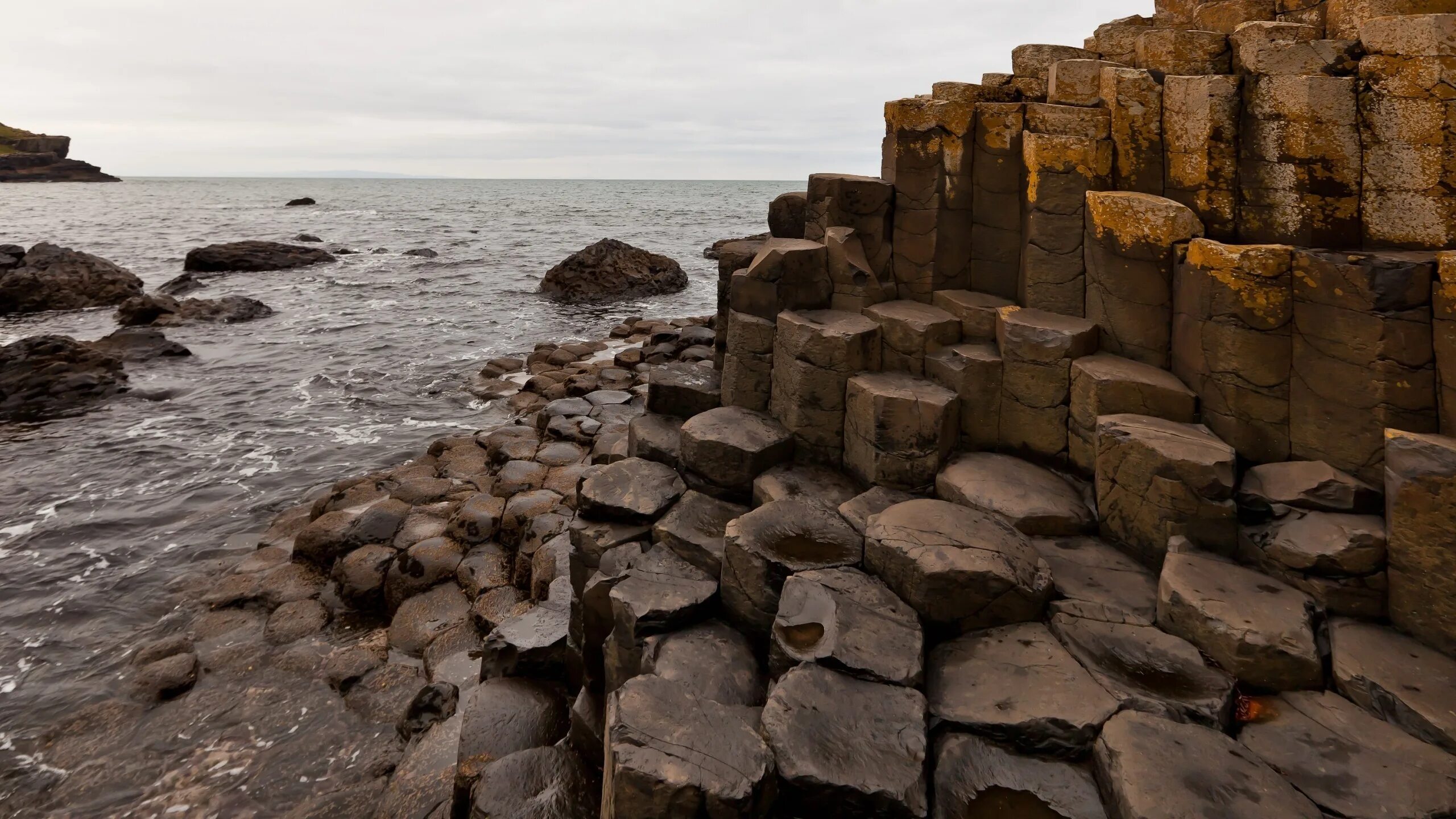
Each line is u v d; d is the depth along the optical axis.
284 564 11.27
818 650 5.27
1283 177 6.32
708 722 4.53
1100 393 6.80
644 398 16.42
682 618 6.34
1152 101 7.09
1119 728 4.52
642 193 175.00
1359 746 4.41
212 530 12.72
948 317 8.05
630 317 29.59
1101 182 7.40
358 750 7.66
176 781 7.34
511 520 10.86
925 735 4.67
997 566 5.59
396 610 9.89
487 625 9.12
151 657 9.20
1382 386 5.45
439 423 17.94
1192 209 6.93
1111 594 5.83
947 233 8.45
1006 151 8.03
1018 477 7.10
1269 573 5.61
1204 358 6.41
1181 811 3.93
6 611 10.35
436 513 11.81
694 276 40.56
